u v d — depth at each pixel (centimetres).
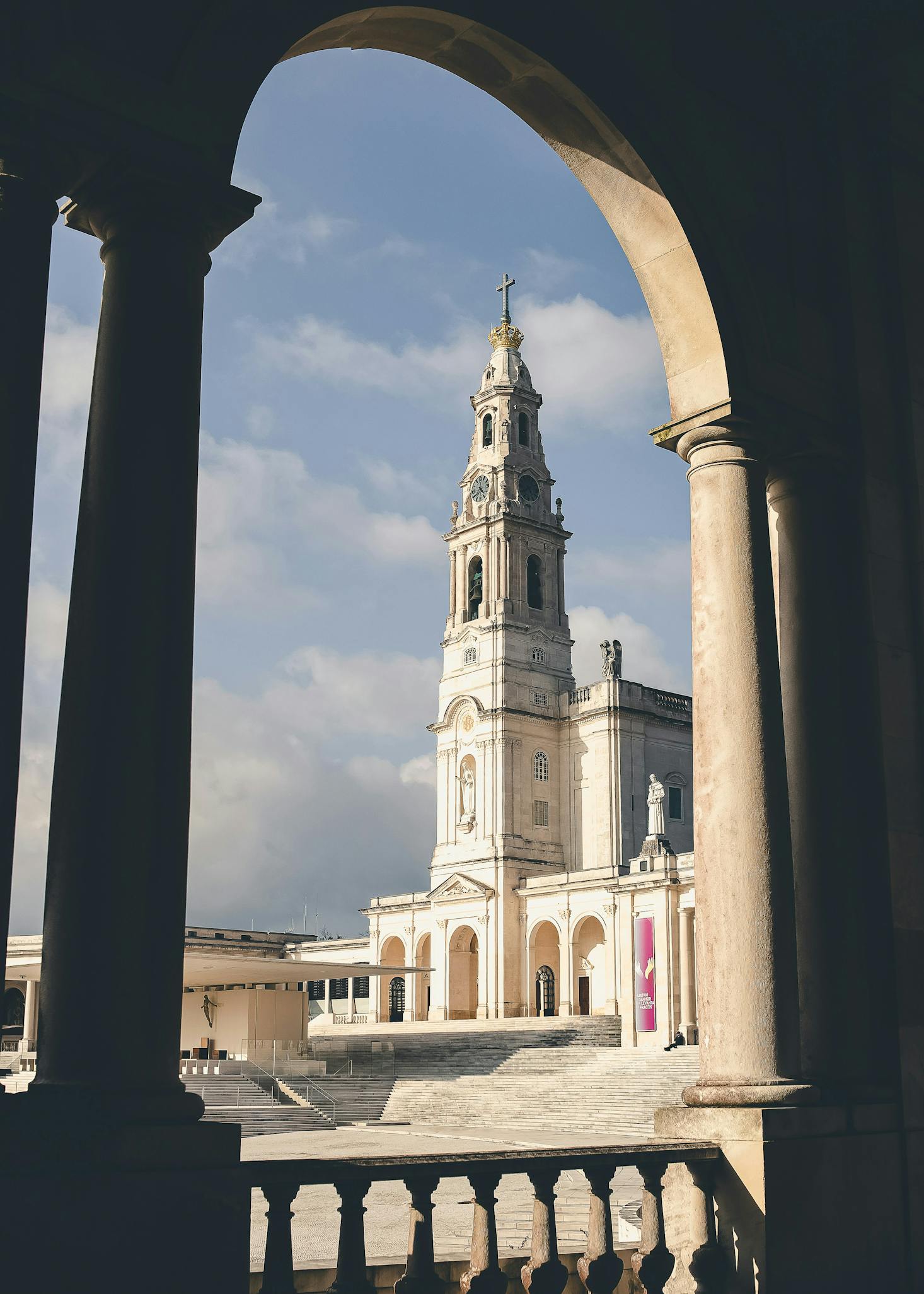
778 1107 852
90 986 604
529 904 8638
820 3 1092
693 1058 5819
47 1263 548
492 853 8956
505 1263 769
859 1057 956
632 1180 2198
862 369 1080
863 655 1032
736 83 1071
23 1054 6138
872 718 1017
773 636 953
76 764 632
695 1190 835
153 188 692
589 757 9306
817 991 970
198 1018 7294
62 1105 582
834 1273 845
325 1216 1902
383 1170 670
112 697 635
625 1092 5597
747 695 929
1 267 638
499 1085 6216
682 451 1011
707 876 916
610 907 7856
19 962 6316
